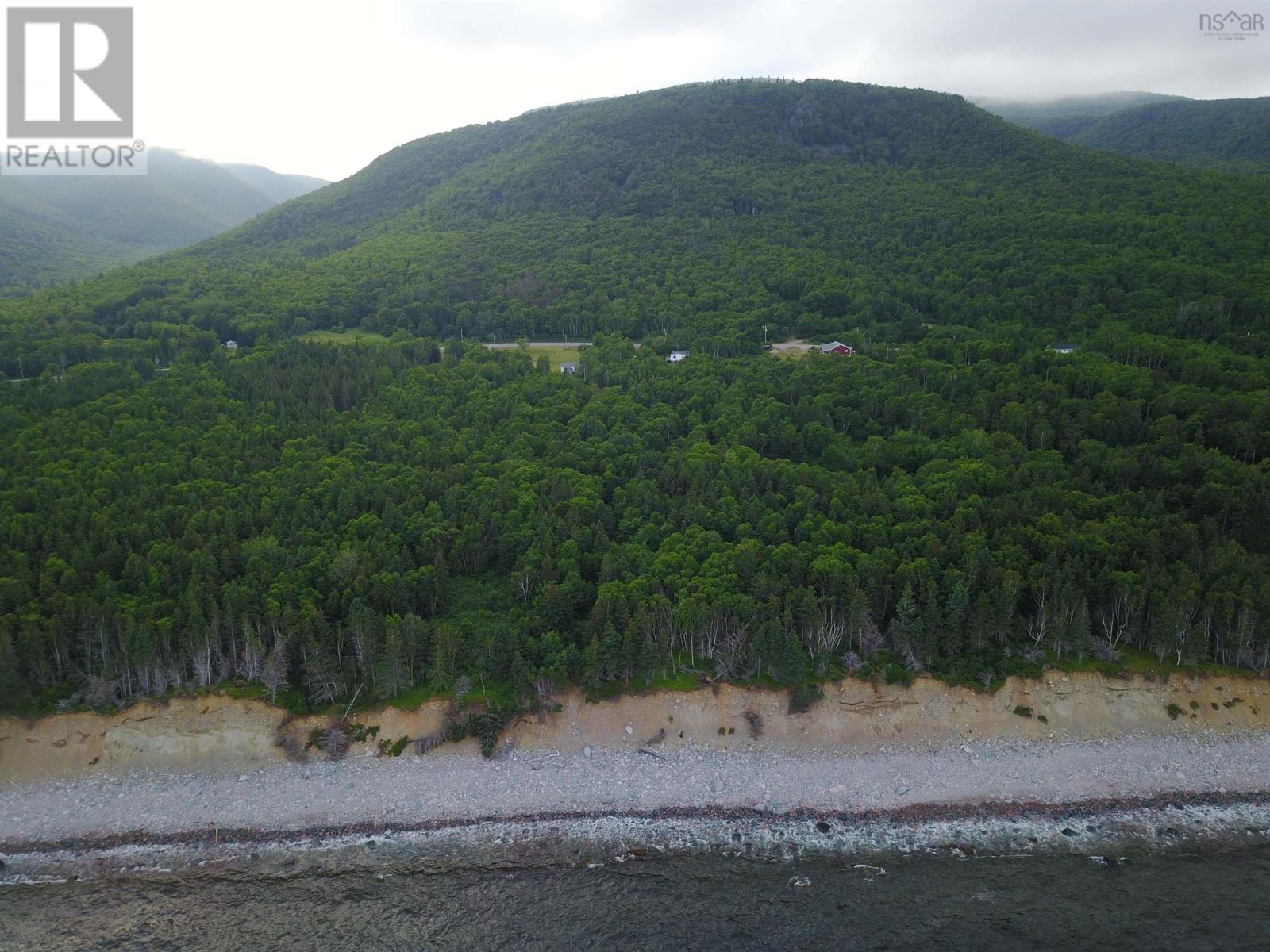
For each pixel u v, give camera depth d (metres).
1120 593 90.94
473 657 91.38
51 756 84.44
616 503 111.50
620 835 78.56
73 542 99.31
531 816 80.62
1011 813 80.31
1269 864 73.81
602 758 86.69
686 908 69.88
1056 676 90.38
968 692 90.00
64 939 67.69
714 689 90.12
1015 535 98.56
